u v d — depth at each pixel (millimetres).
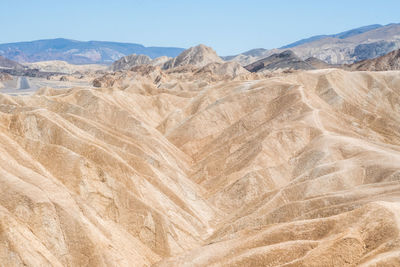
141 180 54438
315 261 31359
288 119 87812
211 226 57188
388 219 33188
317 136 77875
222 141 91562
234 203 65000
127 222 47031
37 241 35344
